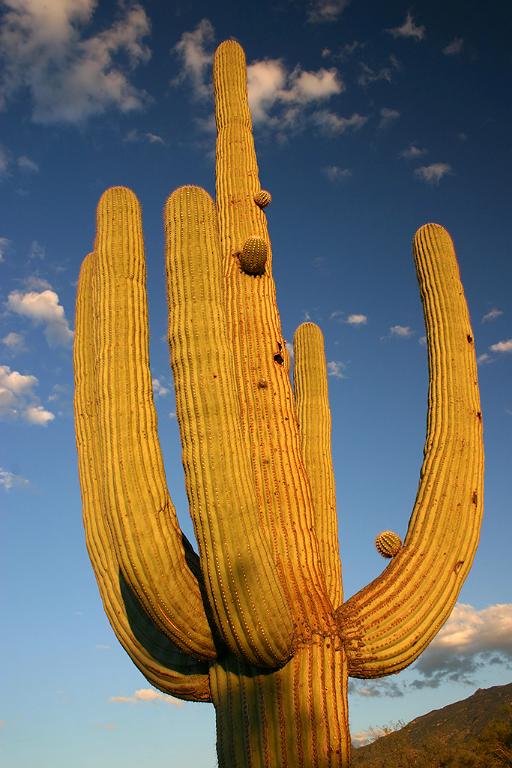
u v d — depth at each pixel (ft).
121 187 19.72
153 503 15.51
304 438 22.29
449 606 16.72
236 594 14.11
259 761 14.46
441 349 19.19
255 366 18.37
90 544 18.47
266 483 16.97
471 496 17.57
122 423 16.12
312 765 14.15
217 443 14.84
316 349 23.80
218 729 15.38
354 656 15.57
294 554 16.37
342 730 14.53
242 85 24.36
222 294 16.81
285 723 14.48
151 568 14.99
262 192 21.70
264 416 17.76
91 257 21.75
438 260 20.16
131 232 19.01
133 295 18.06
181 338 15.92
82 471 19.16
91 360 20.15
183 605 15.20
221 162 22.77
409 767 60.90
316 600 15.85
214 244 17.17
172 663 16.66
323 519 20.77
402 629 16.01
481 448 18.30
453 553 16.98
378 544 17.89
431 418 18.57
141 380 16.92
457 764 59.00
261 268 19.72
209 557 14.35
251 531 14.42
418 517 17.38
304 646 15.11
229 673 15.35
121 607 17.47
